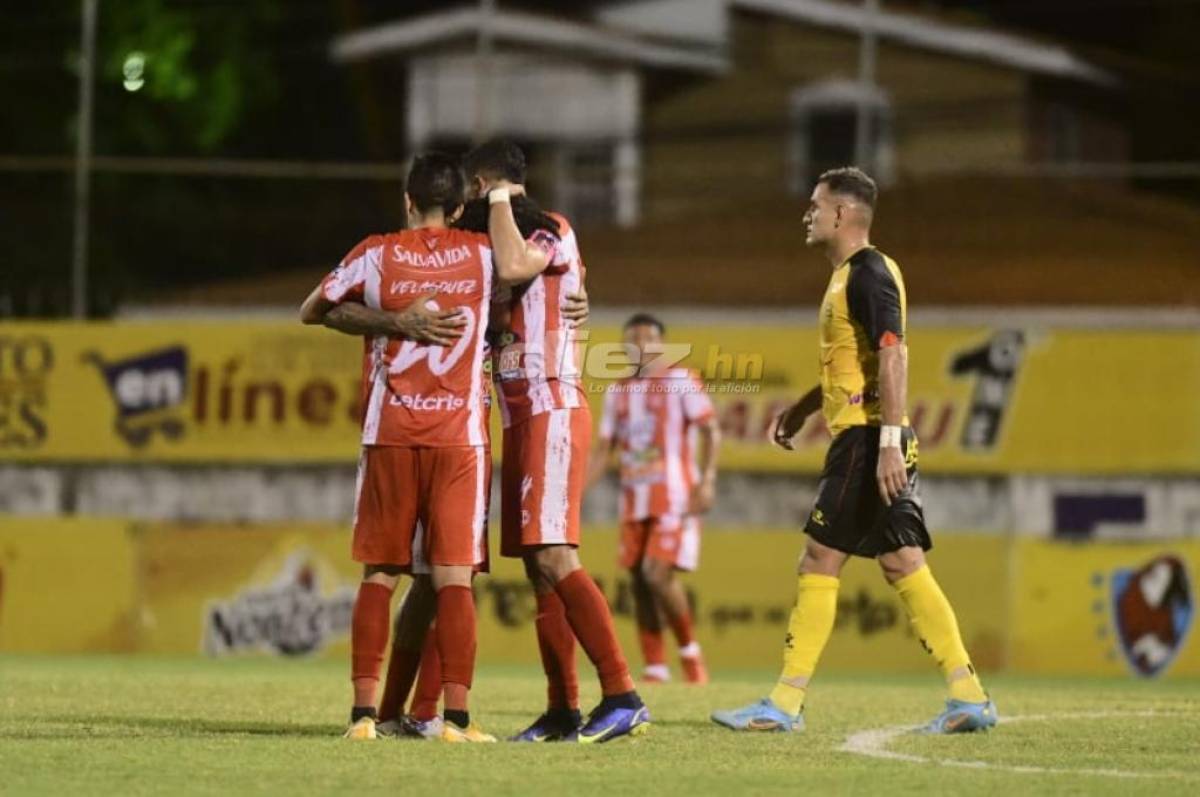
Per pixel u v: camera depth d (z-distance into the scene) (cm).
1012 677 6275
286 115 13188
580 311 3027
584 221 11981
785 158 12044
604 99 12006
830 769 2677
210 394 6975
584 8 12350
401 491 2967
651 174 11956
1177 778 2641
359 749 2817
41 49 12312
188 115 12538
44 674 4991
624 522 5238
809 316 9325
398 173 7406
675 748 2919
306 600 6794
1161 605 6512
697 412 5200
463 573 2992
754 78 12088
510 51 11994
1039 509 6619
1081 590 6556
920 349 6706
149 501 6975
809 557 3300
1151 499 6575
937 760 2814
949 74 11800
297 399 6950
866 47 8569
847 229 3266
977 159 11744
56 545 6900
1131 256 9769
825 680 5791
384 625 3023
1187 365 6575
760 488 6725
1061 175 7300
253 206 12388
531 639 6594
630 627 6619
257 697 3950
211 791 2383
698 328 6681
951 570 6588
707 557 6644
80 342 7012
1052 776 2633
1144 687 5497
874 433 3250
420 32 11912
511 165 3039
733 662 6619
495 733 3212
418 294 2939
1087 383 6625
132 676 4878
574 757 2769
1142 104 12188
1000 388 6662
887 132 11844
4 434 7019
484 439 2995
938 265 9650
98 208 11494
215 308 9938
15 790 2388
